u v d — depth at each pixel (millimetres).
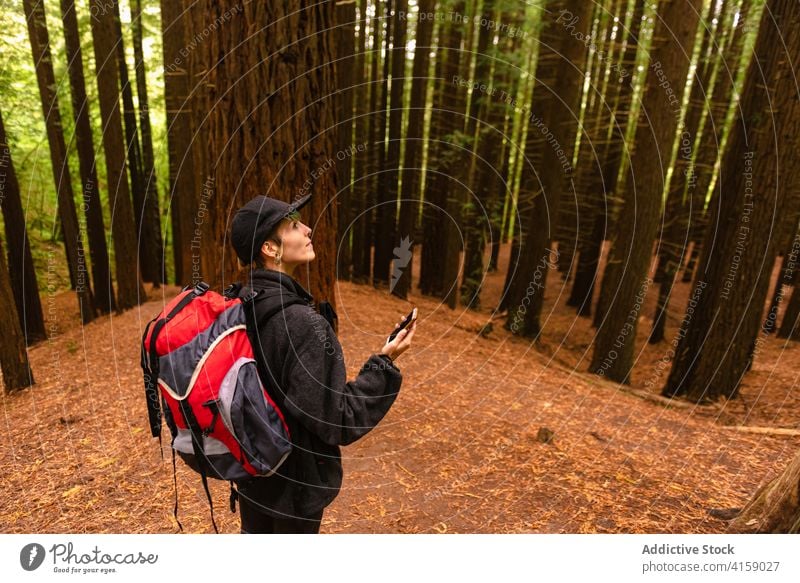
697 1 4512
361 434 1128
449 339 6074
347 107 8312
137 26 7836
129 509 2277
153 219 9922
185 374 1019
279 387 1094
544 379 4824
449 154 7543
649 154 5074
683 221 7375
